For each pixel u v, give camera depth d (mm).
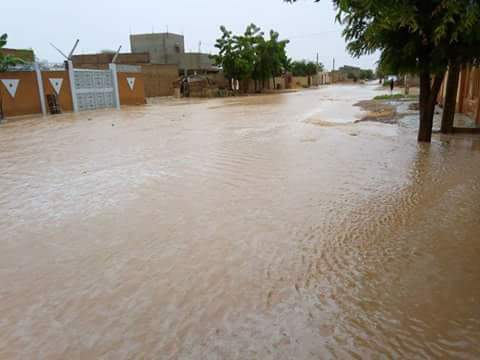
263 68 42812
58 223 4816
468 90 14797
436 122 13102
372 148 8906
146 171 7184
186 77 38125
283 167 7242
